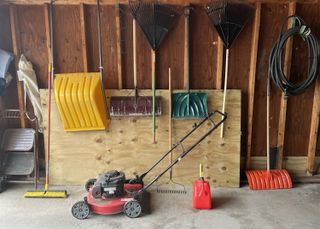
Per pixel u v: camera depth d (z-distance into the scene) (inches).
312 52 118.6
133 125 123.6
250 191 123.0
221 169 125.9
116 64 124.0
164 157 118.5
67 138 124.0
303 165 132.8
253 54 120.9
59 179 126.3
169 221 103.1
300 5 119.0
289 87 119.2
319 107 125.4
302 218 105.0
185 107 122.7
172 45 122.0
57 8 119.0
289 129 130.7
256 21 117.4
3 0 116.0
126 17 119.5
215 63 123.9
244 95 126.7
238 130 124.3
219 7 113.0
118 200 104.7
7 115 128.4
